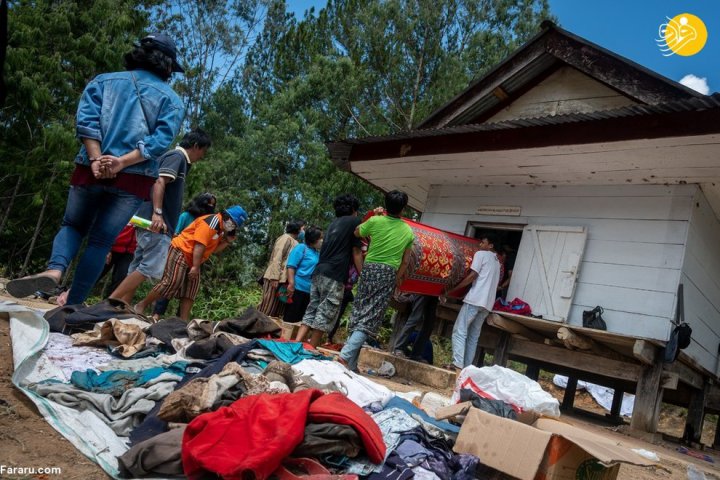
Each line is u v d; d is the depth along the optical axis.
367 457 2.97
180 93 27.81
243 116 25.47
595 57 8.32
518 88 9.90
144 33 15.89
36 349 3.77
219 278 18.22
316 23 21.52
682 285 7.68
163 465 2.63
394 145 9.52
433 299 8.38
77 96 13.73
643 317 7.68
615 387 10.64
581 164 8.03
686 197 7.70
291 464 2.72
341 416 2.91
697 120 6.29
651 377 7.43
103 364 3.90
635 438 7.19
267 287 8.80
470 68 17.09
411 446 3.22
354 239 6.63
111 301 4.97
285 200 19.66
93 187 4.11
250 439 2.67
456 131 8.33
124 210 4.18
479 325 7.83
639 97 7.82
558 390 15.93
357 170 10.98
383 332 14.46
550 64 9.51
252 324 4.92
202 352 4.26
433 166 9.70
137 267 5.44
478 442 3.46
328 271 6.48
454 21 17.72
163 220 5.20
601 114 6.81
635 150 7.11
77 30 14.51
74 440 2.82
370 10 17.61
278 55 23.20
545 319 8.43
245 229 20.25
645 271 7.82
